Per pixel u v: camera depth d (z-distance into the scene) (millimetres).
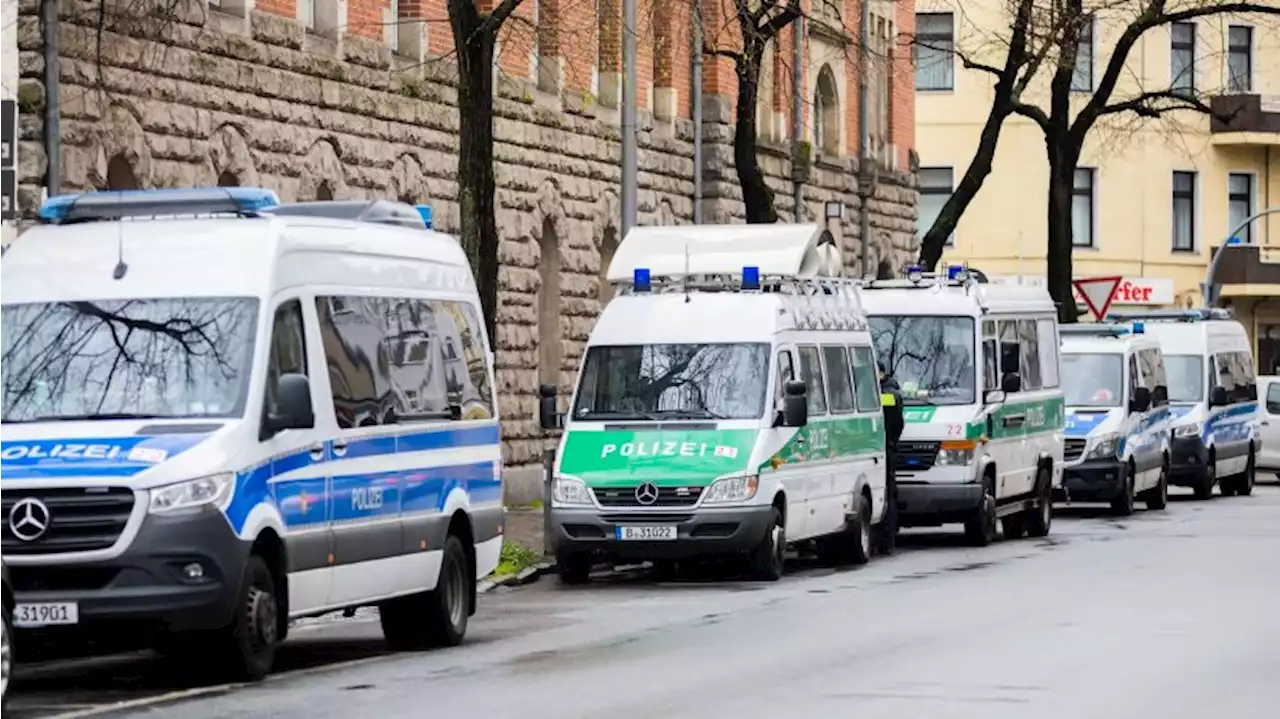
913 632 29578
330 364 26609
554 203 60406
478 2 57781
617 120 64625
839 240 81625
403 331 28500
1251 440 72188
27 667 27312
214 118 43812
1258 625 30156
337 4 49094
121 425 24641
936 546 48469
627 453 38719
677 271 41438
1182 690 23438
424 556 28500
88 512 23797
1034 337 52156
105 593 23703
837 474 42062
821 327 42344
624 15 48531
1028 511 51312
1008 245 112438
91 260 25969
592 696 23312
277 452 25219
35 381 25219
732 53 54969
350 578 26734
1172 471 66812
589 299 62656
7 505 23812
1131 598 34406
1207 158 115500
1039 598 34562
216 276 25688
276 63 46250
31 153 37875
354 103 49625
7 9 37781
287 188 46750
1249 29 114875
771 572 38844
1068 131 68750
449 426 29500
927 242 64812
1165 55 113625
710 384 39531
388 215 29250
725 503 38094
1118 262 113500
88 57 39438
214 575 24047
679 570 42406
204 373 25125
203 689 24281
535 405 59156
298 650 29062
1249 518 57594
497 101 56969
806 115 77312
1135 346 60062
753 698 22984
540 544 45781
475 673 25641
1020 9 64812
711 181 70312
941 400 47594
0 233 37469
